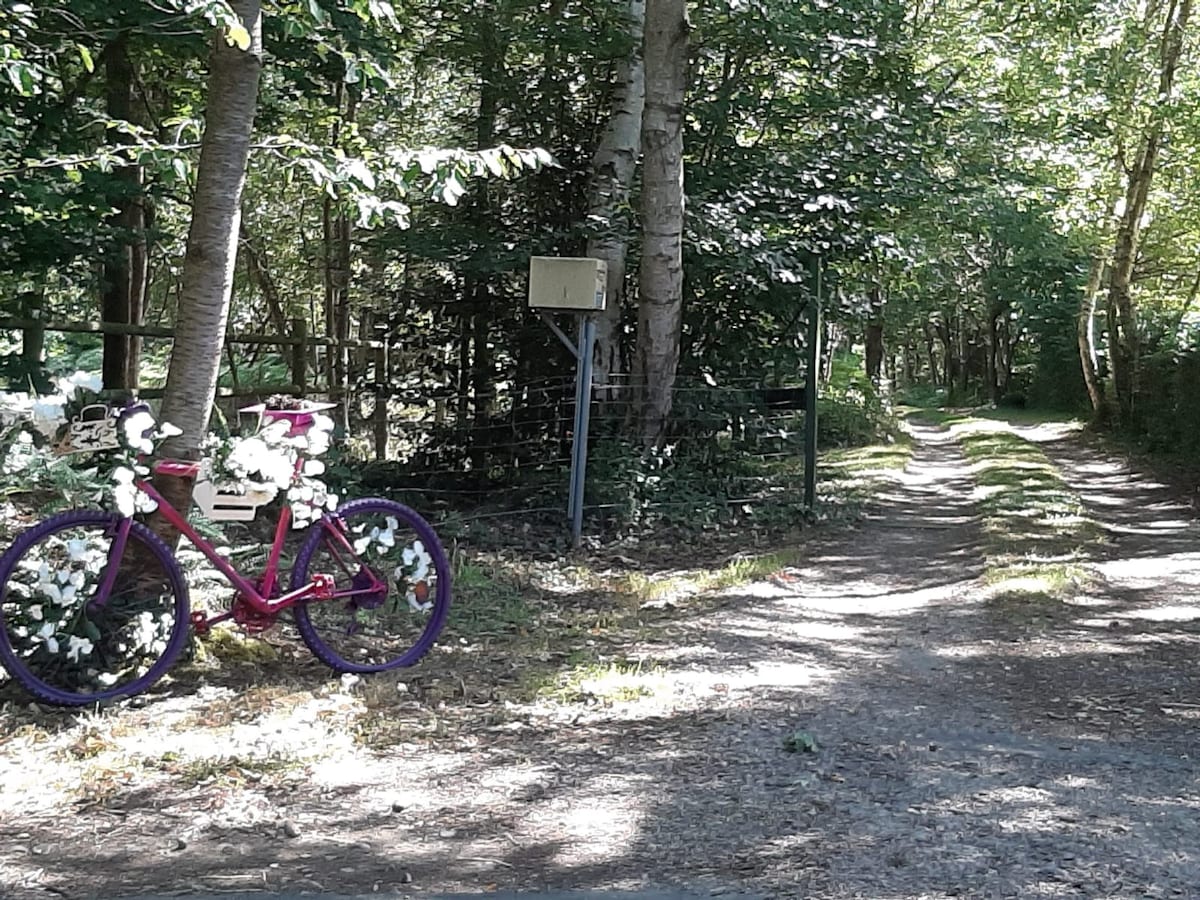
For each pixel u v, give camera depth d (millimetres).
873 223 14289
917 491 16203
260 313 25750
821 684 5918
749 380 13633
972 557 10359
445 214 13445
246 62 5602
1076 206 25984
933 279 26203
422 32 14211
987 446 23266
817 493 13438
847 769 4508
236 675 5562
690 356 13711
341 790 4285
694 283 13406
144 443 5246
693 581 8977
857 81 14219
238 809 4070
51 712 4980
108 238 10656
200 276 5621
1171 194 27141
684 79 11875
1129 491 17156
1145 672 6266
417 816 4035
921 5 20422
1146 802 4121
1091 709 5500
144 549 5348
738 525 11727
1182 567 9969
